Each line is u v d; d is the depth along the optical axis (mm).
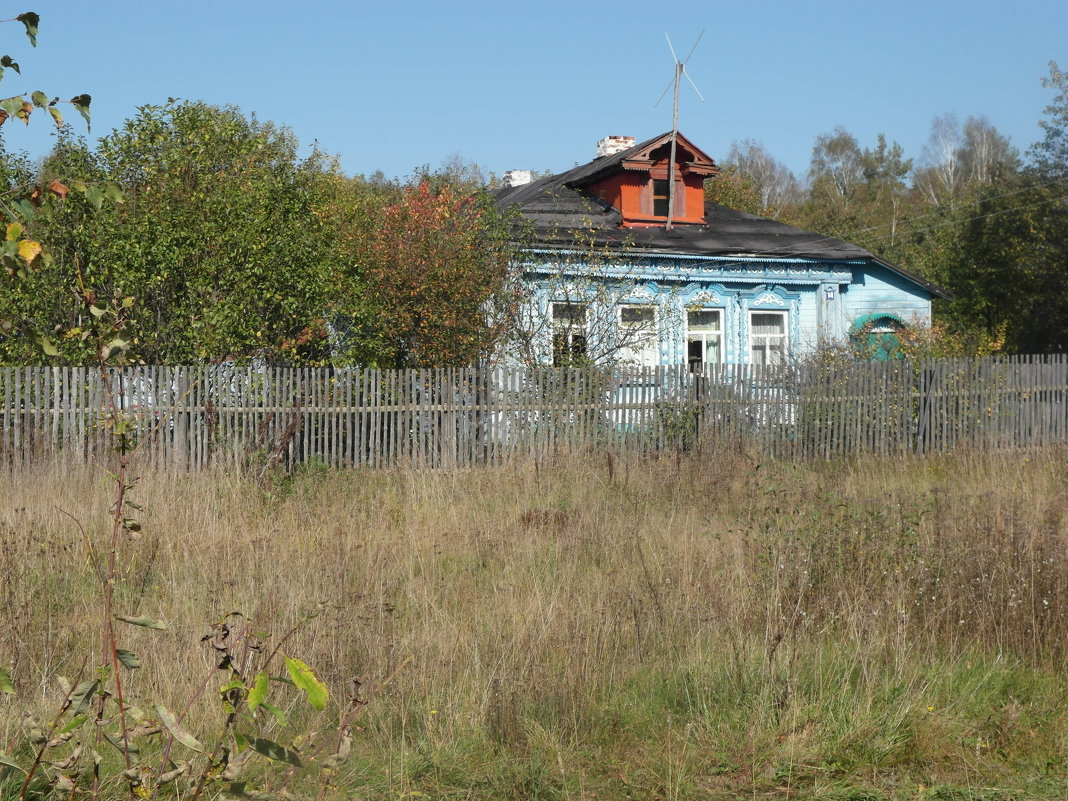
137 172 14781
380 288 15484
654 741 4945
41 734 3234
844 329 21984
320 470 12359
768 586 6629
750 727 4949
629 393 14344
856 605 6227
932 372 16109
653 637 6004
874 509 8094
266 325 14273
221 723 4598
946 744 4945
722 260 20766
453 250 15664
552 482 11438
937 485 11969
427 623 5988
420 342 15586
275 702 4871
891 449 15703
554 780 4531
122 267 13156
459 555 8117
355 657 5434
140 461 11094
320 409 12945
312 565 7145
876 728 4973
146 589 6914
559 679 5328
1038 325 32500
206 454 12312
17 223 3215
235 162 15164
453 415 13453
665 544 8422
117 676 3264
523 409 13742
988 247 33094
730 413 14875
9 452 11711
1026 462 14023
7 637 5434
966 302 34000
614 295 18750
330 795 4137
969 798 4445
